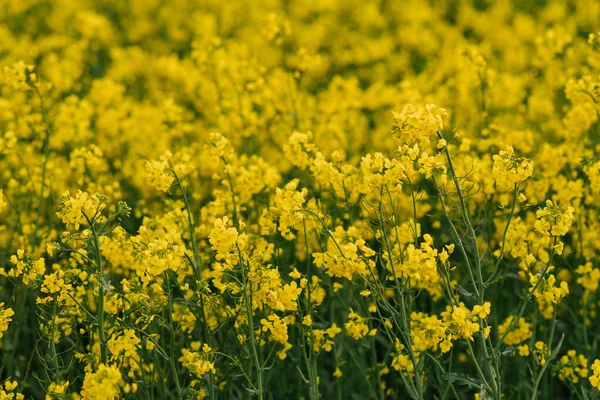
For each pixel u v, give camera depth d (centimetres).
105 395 535
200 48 1259
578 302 849
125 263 736
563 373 730
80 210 571
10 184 954
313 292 717
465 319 548
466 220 592
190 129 1170
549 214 571
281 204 643
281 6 2147
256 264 641
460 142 1113
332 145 1141
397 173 579
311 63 1174
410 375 671
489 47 1602
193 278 768
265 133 1190
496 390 584
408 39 1767
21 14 2067
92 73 1652
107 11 2208
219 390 744
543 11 1834
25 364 865
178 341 779
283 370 788
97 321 602
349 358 791
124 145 1234
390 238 761
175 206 798
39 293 853
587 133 1028
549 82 1301
